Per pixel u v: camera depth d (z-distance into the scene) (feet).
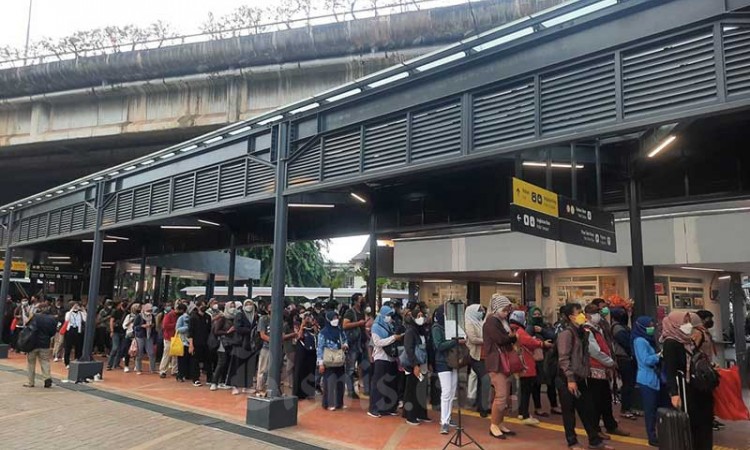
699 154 26.76
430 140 20.56
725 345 37.37
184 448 19.80
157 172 34.45
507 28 17.72
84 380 35.27
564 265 34.86
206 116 57.62
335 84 52.80
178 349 35.27
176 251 58.39
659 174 28.81
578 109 16.44
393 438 21.45
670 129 22.13
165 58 56.80
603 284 36.06
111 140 64.80
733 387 17.84
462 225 35.68
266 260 113.91
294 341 31.45
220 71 55.83
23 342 32.60
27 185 89.04
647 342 20.51
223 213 44.37
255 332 32.60
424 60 20.06
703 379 16.92
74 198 42.42
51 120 66.03
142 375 38.86
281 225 25.35
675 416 15.87
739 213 29.53
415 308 25.27
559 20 16.89
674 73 14.62
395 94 22.00
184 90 59.11
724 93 13.58
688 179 27.86
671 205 28.22
